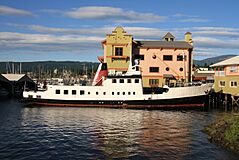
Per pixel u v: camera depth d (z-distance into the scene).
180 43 75.31
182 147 27.95
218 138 29.61
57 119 43.75
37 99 57.78
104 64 60.28
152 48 70.81
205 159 24.33
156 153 26.17
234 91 61.28
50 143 29.50
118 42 69.25
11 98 84.56
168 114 49.62
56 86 57.38
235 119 31.66
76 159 24.50
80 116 46.62
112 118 44.97
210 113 51.44
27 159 24.38
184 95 55.53
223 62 66.75
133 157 25.06
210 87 57.34
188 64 72.00
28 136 32.41
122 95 56.19
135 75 56.06
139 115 48.22
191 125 39.44
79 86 56.81
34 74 182.75
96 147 28.19
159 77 71.00
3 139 30.91
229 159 24.06
